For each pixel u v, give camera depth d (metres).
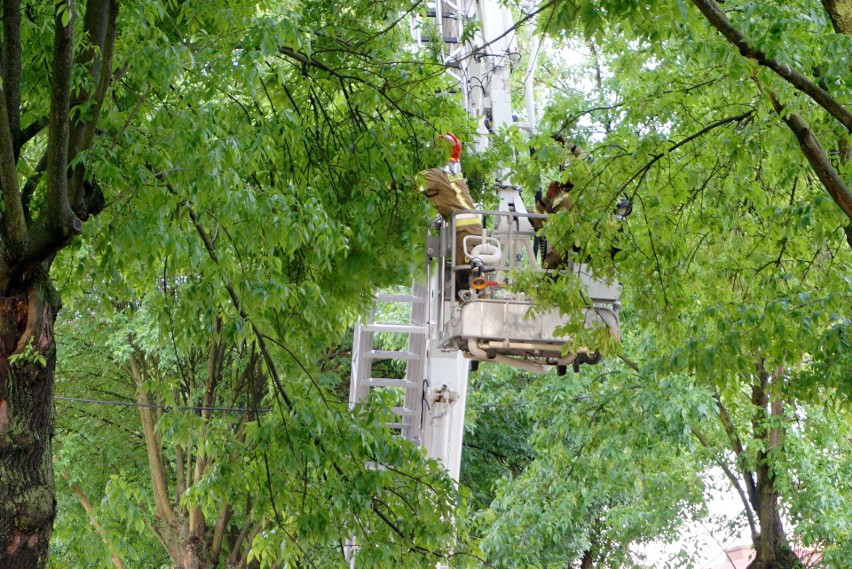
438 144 11.29
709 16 8.39
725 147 10.35
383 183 11.25
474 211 10.77
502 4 12.87
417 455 10.54
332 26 11.62
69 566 18.45
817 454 17.89
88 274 9.77
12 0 7.57
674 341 10.48
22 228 7.62
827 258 10.97
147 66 8.12
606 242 9.76
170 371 21.66
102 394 23.00
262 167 10.61
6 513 7.53
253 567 22.75
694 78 10.52
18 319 7.84
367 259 11.08
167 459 24.14
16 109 8.05
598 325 9.64
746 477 19.66
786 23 8.36
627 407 18.30
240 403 22.44
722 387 10.16
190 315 9.56
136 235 8.14
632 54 10.70
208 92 8.99
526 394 23.20
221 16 9.34
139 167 8.17
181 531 21.78
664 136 10.01
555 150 10.68
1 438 7.61
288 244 9.33
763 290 10.40
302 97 11.55
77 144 8.05
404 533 10.21
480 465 27.69
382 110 11.77
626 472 18.61
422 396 14.76
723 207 10.73
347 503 9.62
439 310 10.82
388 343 23.84
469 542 10.64
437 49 12.13
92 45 7.92
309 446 9.70
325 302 9.91
